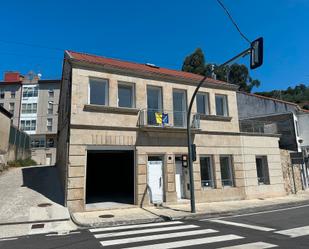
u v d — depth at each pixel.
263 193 18.42
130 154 17.30
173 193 14.96
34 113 47.94
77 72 13.58
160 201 14.52
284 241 7.21
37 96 48.59
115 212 12.37
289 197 18.75
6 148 22.98
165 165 15.08
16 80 49.94
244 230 8.72
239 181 17.53
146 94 15.44
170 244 7.12
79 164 12.76
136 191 13.99
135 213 12.10
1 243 7.71
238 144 18.09
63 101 17.81
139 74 15.34
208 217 11.73
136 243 7.30
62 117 18.30
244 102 26.62
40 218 10.56
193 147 13.13
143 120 14.67
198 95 17.59
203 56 43.56
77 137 12.95
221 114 18.39
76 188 12.46
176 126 15.77
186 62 43.88
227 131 17.83
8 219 10.34
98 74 14.13
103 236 8.24
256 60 9.21
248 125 19.88
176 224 10.12
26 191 14.20
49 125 47.41
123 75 14.88
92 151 14.72
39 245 7.33
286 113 25.33
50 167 23.44
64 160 14.24
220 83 18.23
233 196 17.02
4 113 22.41
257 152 18.91
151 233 8.55
